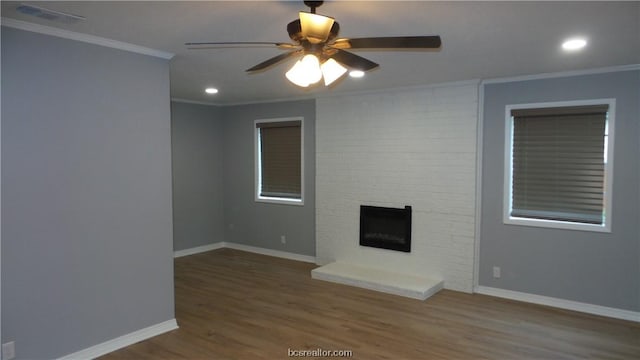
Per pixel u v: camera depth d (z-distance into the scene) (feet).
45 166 9.51
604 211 13.55
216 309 14.24
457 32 9.45
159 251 11.88
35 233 9.39
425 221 16.63
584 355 10.93
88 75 10.19
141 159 11.35
